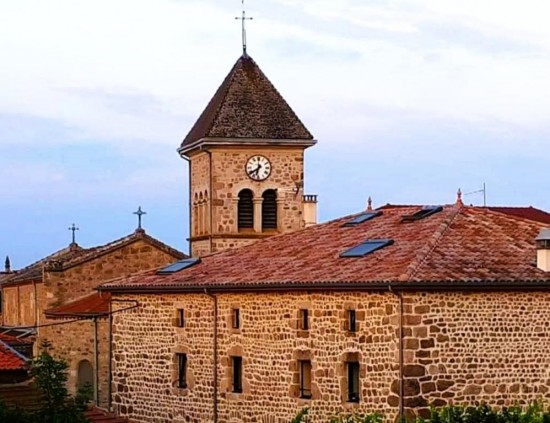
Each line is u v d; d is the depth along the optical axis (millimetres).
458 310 36344
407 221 42156
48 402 29266
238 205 59500
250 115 59750
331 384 38125
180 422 44500
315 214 57688
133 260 60031
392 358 36188
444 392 36125
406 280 35438
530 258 37875
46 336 57781
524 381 36938
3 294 73562
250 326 41250
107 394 55656
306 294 39000
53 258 66062
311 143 59906
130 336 47219
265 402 40656
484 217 40781
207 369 43156
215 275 43469
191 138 61750
